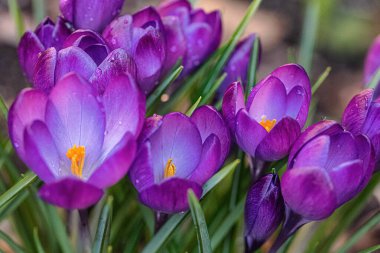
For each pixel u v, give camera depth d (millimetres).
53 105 468
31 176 511
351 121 498
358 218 791
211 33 562
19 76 947
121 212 588
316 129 473
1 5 1063
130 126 461
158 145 476
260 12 1150
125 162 446
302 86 498
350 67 1080
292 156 476
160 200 460
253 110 506
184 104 673
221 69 572
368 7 1171
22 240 618
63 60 485
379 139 492
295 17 1153
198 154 476
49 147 469
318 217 472
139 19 529
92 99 470
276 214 496
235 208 564
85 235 506
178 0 568
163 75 545
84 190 443
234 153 561
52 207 580
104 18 537
